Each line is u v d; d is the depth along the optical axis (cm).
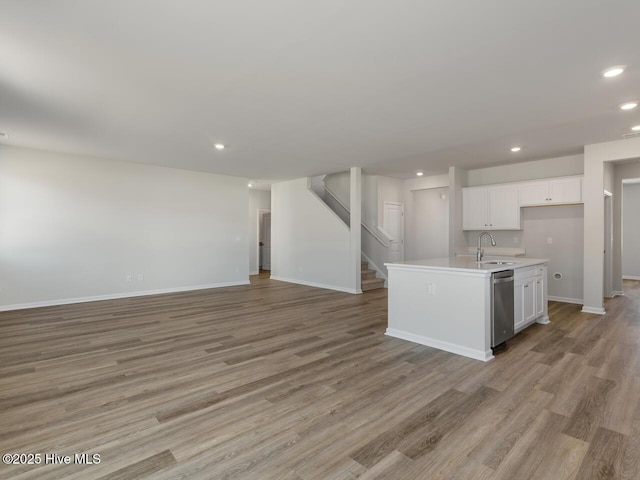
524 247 625
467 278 331
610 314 488
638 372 290
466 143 481
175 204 681
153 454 185
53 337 386
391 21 204
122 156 570
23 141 474
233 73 271
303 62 254
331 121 386
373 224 788
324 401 243
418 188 816
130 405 237
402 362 315
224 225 754
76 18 201
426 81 286
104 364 309
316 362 315
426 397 249
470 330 329
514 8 191
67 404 238
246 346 359
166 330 415
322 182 867
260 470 173
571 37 221
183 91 305
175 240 682
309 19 202
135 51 239
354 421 217
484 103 333
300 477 168
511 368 300
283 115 366
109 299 598
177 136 446
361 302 584
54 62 254
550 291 600
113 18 201
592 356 328
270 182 857
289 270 827
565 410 229
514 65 259
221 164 634
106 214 598
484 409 231
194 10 193
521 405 237
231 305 558
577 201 534
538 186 574
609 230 596
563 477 167
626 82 287
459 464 177
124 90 302
